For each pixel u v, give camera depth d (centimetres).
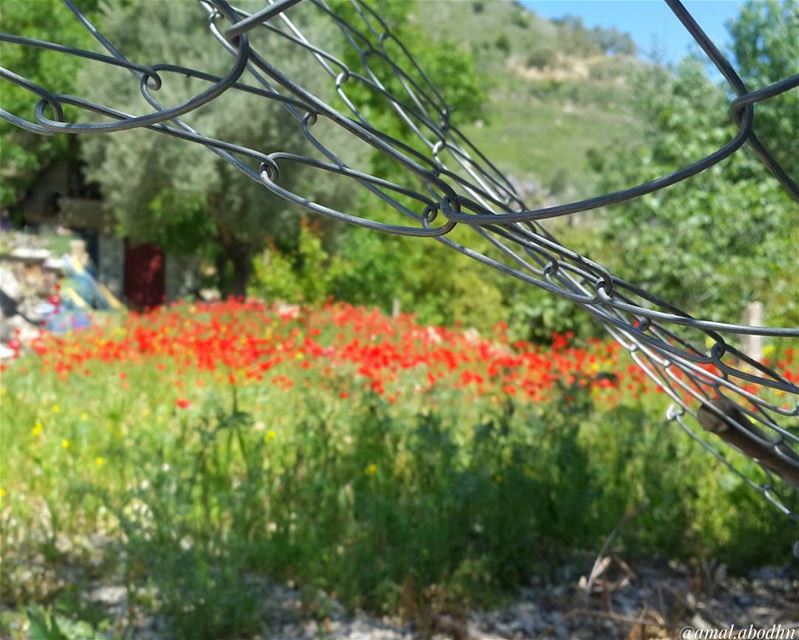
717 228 1040
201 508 438
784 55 1054
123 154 1562
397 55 2141
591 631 337
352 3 119
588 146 7481
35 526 446
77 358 802
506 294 1492
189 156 1502
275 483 486
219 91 69
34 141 2388
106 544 416
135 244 1778
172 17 1525
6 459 533
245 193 1516
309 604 356
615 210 1088
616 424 519
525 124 8088
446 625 338
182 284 1992
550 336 1167
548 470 428
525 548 376
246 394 726
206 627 332
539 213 65
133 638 331
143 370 812
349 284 1584
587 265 85
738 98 58
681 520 400
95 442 559
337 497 423
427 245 1655
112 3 1572
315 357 844
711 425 111
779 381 79
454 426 532
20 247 1741
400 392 725
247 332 1133
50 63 2125
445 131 125
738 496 406
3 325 1149
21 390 743
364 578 367
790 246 1020
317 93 1380
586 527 399
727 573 381
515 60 10494
